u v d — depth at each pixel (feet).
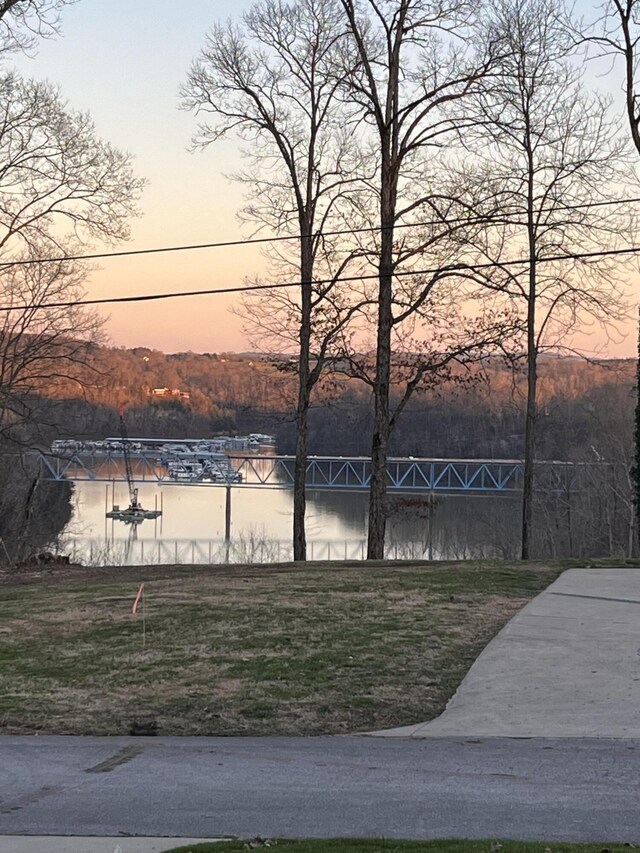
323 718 33.78
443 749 29.71
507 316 85.46
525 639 43.91
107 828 22.63
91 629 48.83
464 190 84.12
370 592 57.06
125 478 239.91
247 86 88.53
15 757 29.73
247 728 32.89
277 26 87.35
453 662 40.60
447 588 58.13
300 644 43.68
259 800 24.76
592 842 20.66
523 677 37.81
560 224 85.87
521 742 30.17
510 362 88.58
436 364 85.61
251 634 45.85
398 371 86.99
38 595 62.34
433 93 82.23
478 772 26.99
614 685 36.35
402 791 25.30
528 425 89.56
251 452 267.80
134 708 35.24
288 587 59.82
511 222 81.92
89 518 234.58
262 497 308.81
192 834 22.09
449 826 22.30
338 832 22.00
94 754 29.96
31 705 35.96
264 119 88.89
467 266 77.51
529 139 86.43
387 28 82.28
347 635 45.29
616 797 24.35
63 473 203.21
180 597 57.11
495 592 56.49
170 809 24.11
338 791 25.44
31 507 132.26
